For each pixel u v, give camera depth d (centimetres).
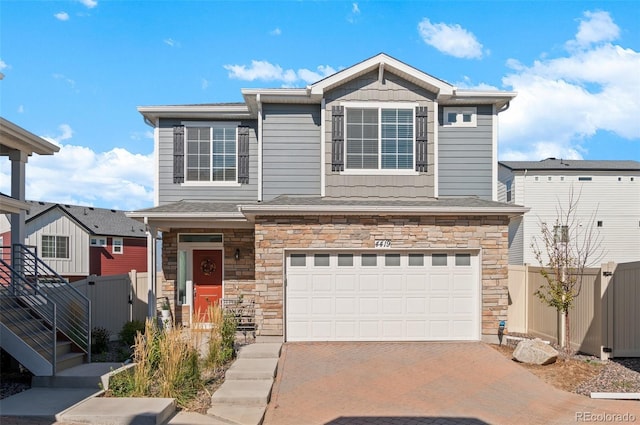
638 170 2753
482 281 1239
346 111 1423
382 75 1418
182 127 1552
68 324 1085
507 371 986
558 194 2755
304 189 1458
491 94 1441
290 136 1465
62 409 745
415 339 1242
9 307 1045
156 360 894
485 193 1477
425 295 1249
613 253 2733
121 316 1447
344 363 1038
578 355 1153
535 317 1398
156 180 1548
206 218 1361
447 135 1483
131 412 710
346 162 1413
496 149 1483
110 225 3509
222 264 1548
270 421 744
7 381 923
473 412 779
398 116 1425
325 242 1238
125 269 3522
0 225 3130
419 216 1246
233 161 1554
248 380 902
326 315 1240
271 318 1225
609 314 1091
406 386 901
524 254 2706
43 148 1205
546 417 757
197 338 936
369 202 1330
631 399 835
